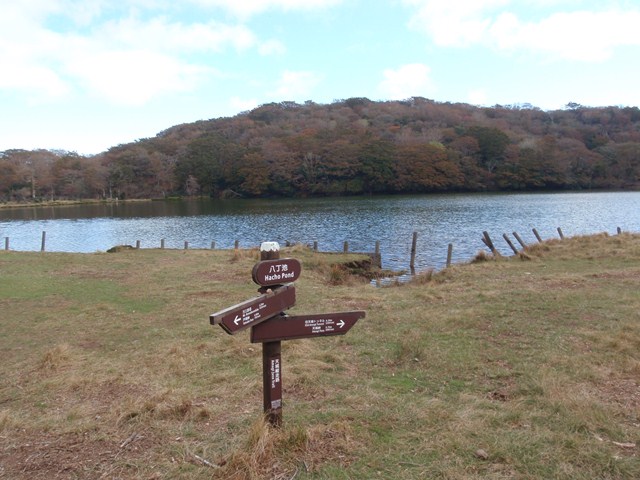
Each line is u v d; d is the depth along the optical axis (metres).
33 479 3.20
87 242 31.80
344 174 76.06
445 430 3.71
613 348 5.55
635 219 35.59
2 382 5.33
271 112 124.44
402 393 4.54
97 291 10.34
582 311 7.21
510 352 5.59
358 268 15.52
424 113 116.69
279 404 3.62
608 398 4.27
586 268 11.43
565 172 76.31
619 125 101.25
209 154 84.06
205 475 3.16
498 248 22.72
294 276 3.54
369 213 44.81
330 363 5.45
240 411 4.22
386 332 6.59
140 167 83.00
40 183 77.75
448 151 79.19
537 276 10.41
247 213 50.59
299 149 81.44
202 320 7.74
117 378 5.15
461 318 7.00
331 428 3.70
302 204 61.19
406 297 8.91
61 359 5.83
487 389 4.61
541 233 28.17
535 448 3.40
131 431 3.85
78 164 82.81
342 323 3.63
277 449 3.37
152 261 14.77
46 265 13.94
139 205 69.31
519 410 4.02
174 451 3.50
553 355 5.38
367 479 3.07
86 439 3.76
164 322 7.74
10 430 4.01
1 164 76.38
